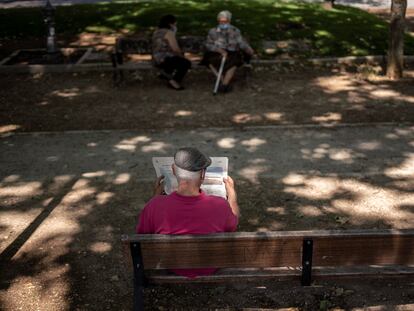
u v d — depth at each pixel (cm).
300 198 579
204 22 1434
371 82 1020
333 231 334
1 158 701
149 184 618
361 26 1403
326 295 417
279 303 411
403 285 426
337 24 1417
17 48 1308
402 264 342
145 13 1548
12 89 1023
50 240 508
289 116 848
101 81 1062
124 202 579
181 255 341
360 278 357
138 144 737
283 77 1066
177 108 898
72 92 998
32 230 527
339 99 927
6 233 522
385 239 333
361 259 342
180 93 980
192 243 335
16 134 785
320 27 1384
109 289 435
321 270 360
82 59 1173
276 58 1187
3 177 645
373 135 751
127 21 1490
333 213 546
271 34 1338
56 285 441
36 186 620
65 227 531
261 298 417
